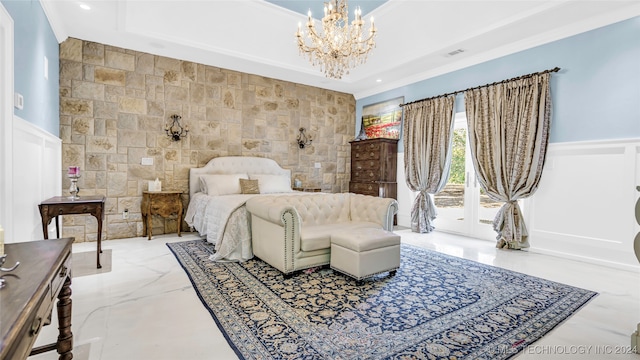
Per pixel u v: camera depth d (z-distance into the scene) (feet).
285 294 8.00
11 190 6.74
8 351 2.14
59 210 8.94
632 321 6.75
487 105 13.91
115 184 14.16
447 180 16.22
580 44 11.39
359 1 13.48
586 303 7.62
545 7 10.41
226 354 5.41
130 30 12.56
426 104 16.75
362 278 8.60
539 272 9.96
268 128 18.45
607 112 10.77
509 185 12.99
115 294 7.91
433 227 16.87
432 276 9.49
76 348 5.53
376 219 11.52
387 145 18.51
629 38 10.28
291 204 10.16
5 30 6.59
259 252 10.52
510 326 6.45
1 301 2.66
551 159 12.13
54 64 11.83
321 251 9.77
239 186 15.53
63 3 10.61
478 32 12.34
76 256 11.28
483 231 14.98
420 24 13.88
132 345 5.65
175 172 15.64
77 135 13.26
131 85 14.40
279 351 5.48
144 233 14.82
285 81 19.02
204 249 12.37
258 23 14.52
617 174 10.57
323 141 20.67
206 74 16.33
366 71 17.88
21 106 7.68
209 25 13.82
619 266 10.45
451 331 6.22
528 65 12.84
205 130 16.40
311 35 10.75
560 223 11.88
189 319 6.64
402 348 5.60
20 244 4.45
